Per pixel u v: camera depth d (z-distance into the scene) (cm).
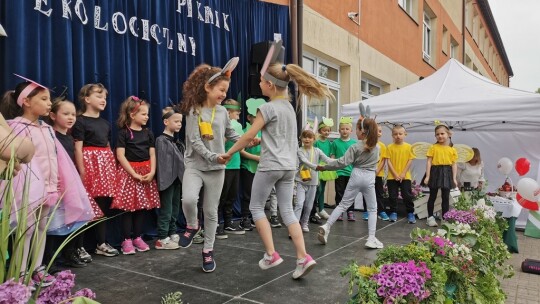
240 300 276
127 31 428
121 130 390
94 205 353
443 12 1562
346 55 840
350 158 433
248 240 451
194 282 310
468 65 2205
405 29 1170
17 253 135
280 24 657
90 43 392
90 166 353
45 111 286
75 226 300
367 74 952
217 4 548
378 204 646
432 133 792
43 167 278
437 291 218
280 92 325
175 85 486
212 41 537
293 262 369
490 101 566
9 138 150
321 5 754
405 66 1177
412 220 607
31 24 345
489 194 608
